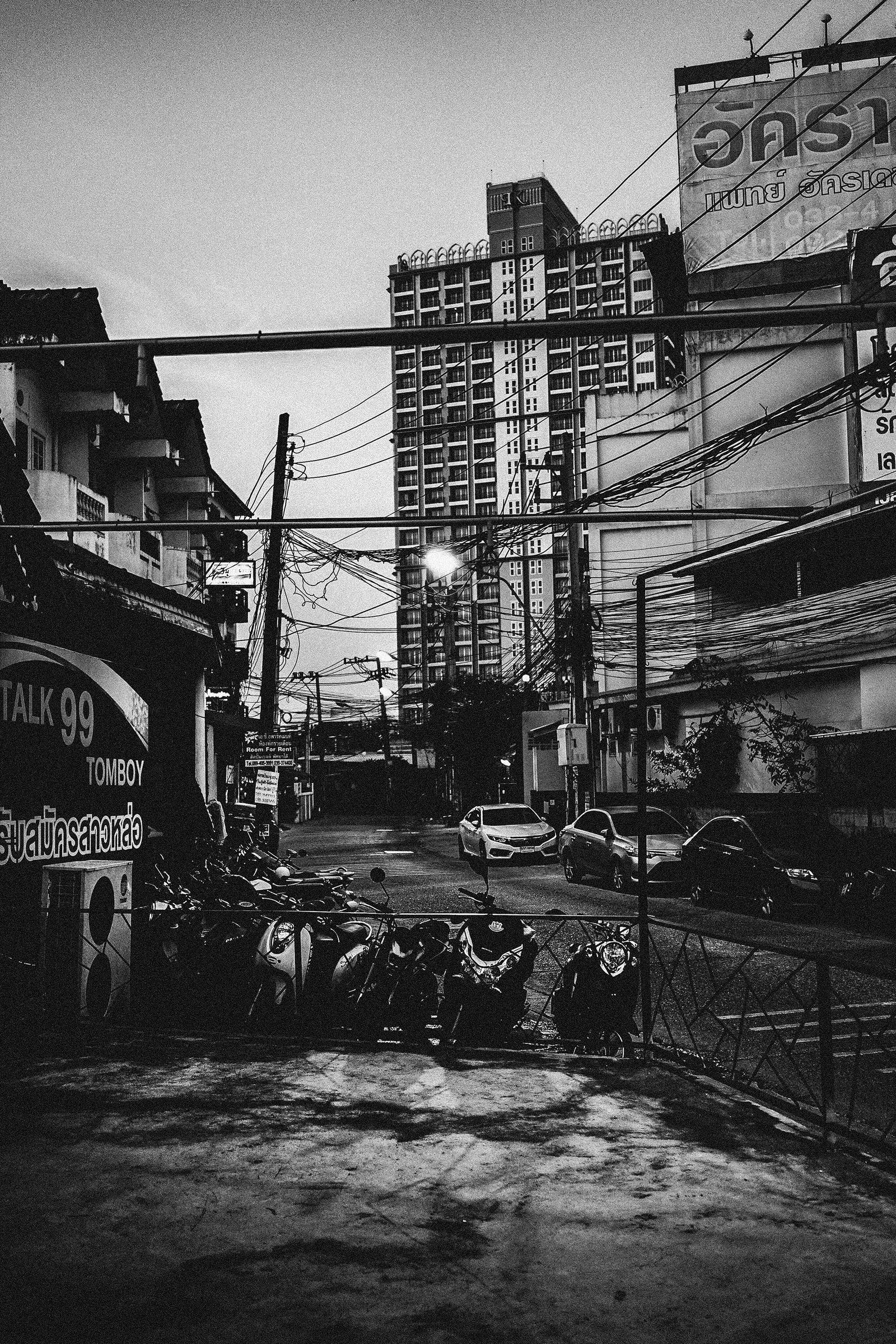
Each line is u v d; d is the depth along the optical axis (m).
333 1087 6.16
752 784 23.16
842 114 28.34
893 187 28.16
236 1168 4.75
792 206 28.56
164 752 13.71
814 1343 3.21
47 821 9.08
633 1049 7.23
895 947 12.39
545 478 140.38
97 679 10.05
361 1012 8.06
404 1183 4.59
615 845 18.88
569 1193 4.48
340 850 32.22
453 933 8.39
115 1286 3.55
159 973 8.73
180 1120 5.48
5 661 8.55
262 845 14.62
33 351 5.89
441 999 7.98
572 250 142.50
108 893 7.98
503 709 47.41
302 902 9.11
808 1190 4.53
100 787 10.12
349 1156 4.95
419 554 16.50
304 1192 4.46
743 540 6.09
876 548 21.27
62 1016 7.57
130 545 17.38
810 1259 3.81
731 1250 3.89
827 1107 5.15
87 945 7.65
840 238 28.31
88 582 11.27
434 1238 3.98
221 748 32.84
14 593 9.39
